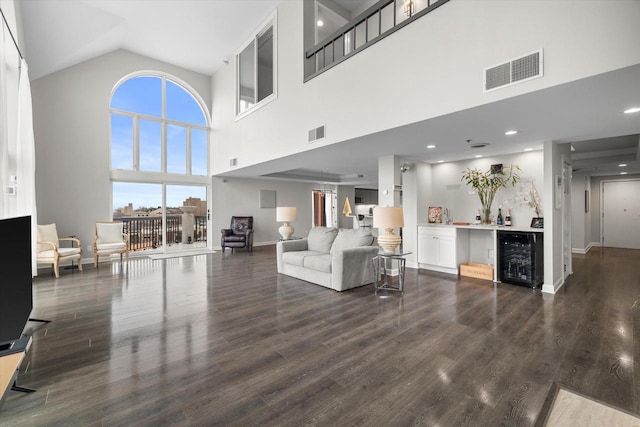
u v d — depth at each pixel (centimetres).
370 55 355
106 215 630
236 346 239
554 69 219
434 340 248
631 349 229
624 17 192
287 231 630
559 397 173
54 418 154
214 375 196
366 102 361
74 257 509
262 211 920
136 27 569
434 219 565
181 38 614
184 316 305
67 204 582
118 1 488
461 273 494
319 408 164
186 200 770
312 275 439
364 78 363
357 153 490
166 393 177
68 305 339
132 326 279
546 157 401
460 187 558
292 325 282
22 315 192
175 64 723
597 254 720
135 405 165
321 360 216
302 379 192
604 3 199
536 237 405
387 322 289
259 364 211
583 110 274
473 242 525
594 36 203
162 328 274
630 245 823
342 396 175
